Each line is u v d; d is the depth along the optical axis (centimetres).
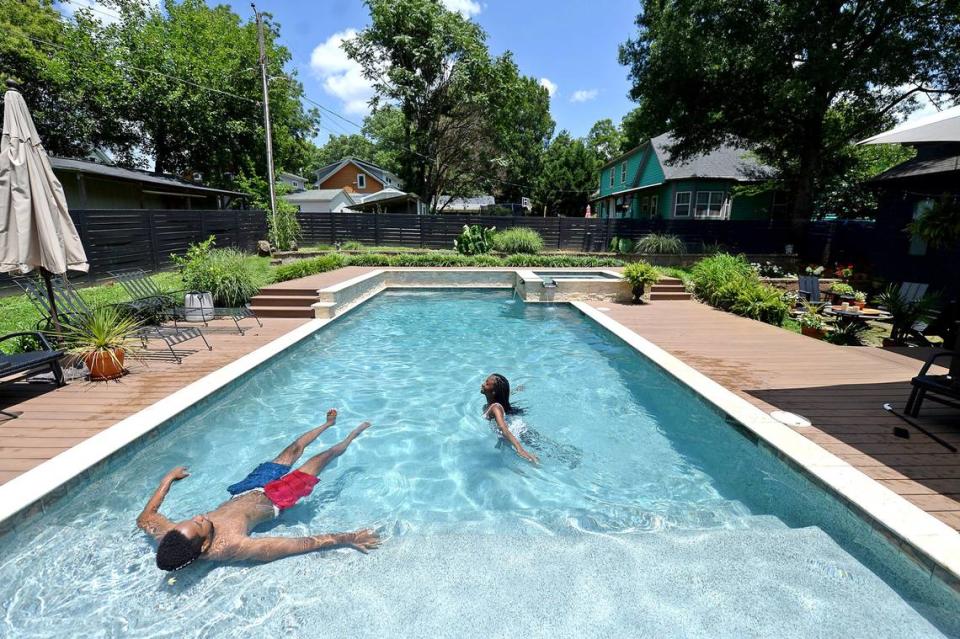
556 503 330
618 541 281
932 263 1023
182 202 1995
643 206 2569
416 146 2906
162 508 316
